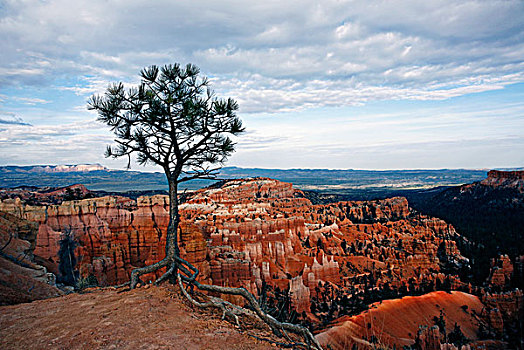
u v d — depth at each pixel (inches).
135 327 388.5
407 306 2977.4
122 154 529.7
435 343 2182.6
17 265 731.4
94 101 498.9
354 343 2133.4
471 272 4269.2
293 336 451.5
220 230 3511.3
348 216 6860.2
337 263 3695.9
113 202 2247.8
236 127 547.8
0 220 932.6
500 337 2938.0
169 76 524.1
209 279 2074.3
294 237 4119.1
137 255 2118.6
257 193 7401.6
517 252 4534.9
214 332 393.4
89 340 355.3
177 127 541.6
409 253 4466.0
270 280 3004.4
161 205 2295.8
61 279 1285.7
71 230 1910.7
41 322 406.0
